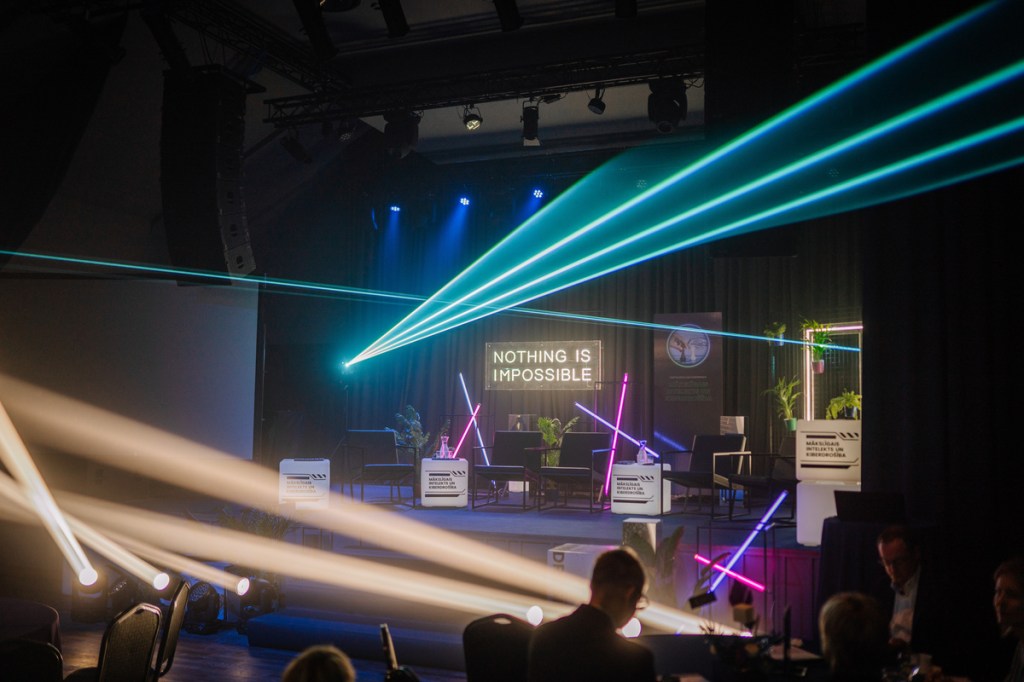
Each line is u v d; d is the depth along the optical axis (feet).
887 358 19.99
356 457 35.78
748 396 37.83
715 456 27.50
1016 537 18.58
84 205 32.73
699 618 21.03
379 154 40.93
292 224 44.62
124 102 29.66
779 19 19.72
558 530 25.73
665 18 27.48
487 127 36.55
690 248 39.29
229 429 39.78
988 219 18.93
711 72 20.13
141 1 25.76
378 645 21.75
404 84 30.81
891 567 12.81
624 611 9.30
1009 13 18.25
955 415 19.13
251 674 20.34
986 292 18.94
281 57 29.43
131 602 25.29
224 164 24.81
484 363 42.91
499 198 40.01
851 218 35.27
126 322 34.81
